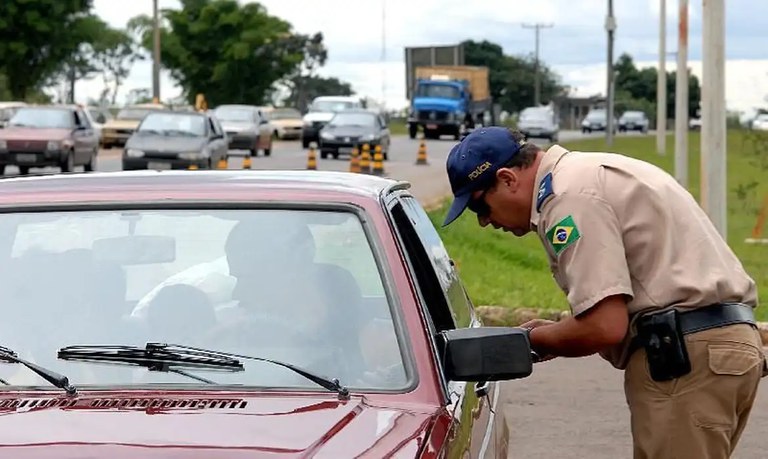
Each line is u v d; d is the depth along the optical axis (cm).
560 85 12700
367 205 382
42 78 6406
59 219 384
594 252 406
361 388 344
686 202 421
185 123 2689
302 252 375
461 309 462
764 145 2298
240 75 8300
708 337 413
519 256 1638
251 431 307
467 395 373
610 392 869
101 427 308
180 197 387
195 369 346
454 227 1745
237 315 363
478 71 6206
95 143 3006
